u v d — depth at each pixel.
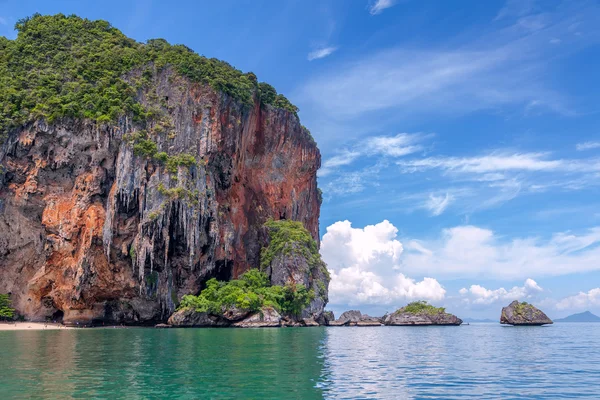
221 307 86.38
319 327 99.69
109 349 38.97
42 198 85.12
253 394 20.80
